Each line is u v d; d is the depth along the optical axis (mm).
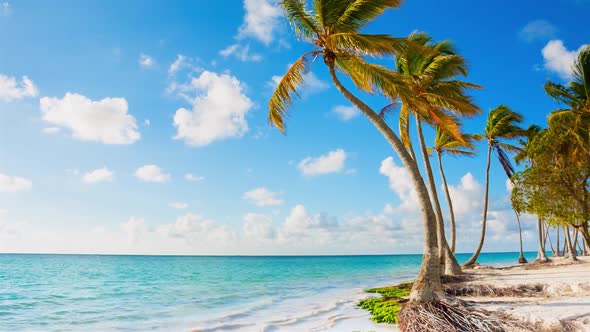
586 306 10164
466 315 9625
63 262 88188
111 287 27922
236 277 38406
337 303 16953
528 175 22094
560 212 20703
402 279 33719
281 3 13633
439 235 20312
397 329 11000
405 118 19672
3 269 54750
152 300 19859
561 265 25859
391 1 12438
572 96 23531
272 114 14555
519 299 12742
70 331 12133
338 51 13695
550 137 21859
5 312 16359
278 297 20453
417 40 20031
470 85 18703
